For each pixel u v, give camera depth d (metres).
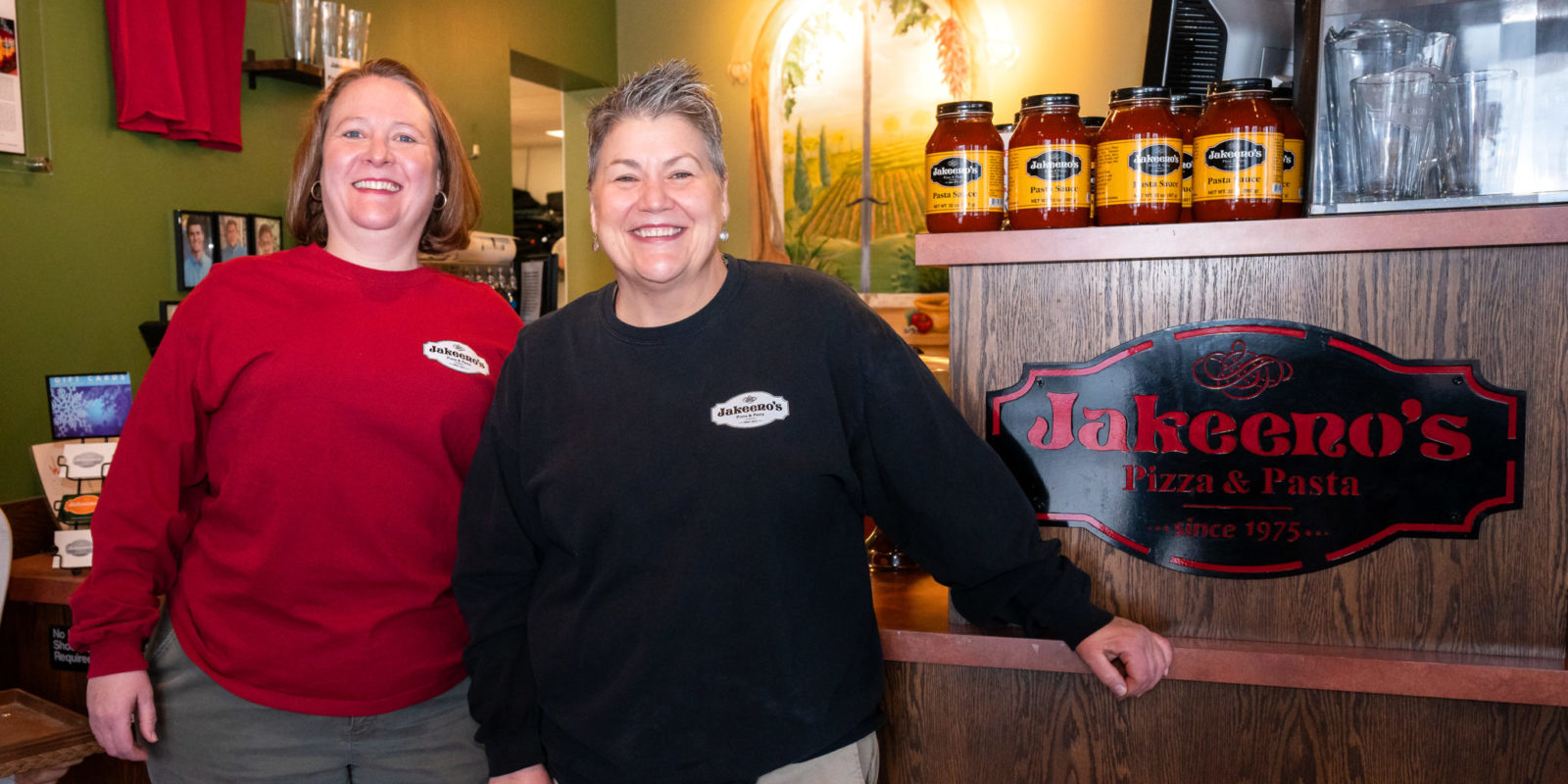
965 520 1.18
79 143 2.49
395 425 1.36
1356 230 1.24
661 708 1.12
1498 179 1.26
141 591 1.37
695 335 1.16
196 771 1.38
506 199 4.35
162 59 2.59
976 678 1.44
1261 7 1.65
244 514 1.35
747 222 5.38
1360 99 1.29
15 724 1.78
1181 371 1.33
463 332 1.46
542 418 1.21
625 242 1.13
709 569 1.11
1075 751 1.41
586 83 5.25
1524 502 1.24
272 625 1.35
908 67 5.04
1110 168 1.33
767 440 1.12
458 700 1.43
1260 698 1.34
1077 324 1.37
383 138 1.46
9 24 2.32
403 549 1.38
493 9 4.25
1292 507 1.31
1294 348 1.29
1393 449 1.27
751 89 5.29
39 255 2.41
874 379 1.16
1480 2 1.25
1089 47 4.75
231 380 1.35
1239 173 1.28
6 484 2.33
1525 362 1.23
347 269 1.44
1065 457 1.38
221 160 2.87
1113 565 1.38
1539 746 1.25
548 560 1.24
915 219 5.08
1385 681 1.25
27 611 2.08
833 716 1.16
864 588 1.22
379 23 3.54
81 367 2.51
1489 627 1.26
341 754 1.37
